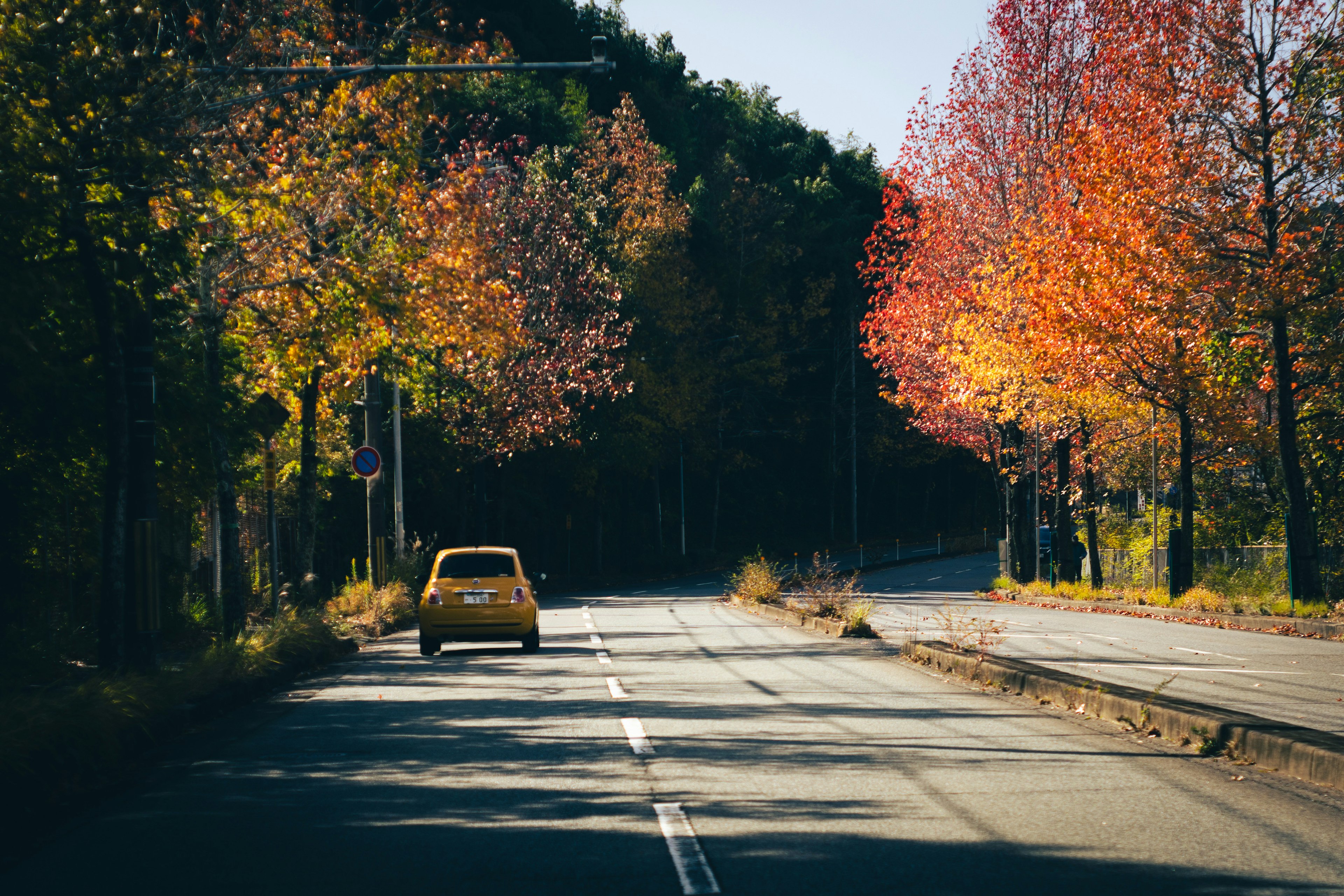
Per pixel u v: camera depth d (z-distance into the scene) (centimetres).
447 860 616
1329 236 2555
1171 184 2623
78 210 1279
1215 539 3822
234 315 2084
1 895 571
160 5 1412
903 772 833
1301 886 550
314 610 2122
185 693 1203
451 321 2141
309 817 727
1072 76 3809
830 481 9388
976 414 4653
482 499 4822
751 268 8025
